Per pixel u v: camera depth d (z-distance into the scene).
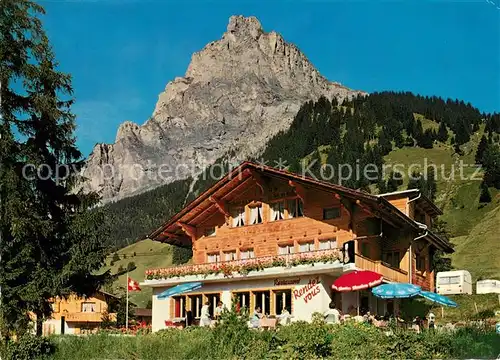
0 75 30.36
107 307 71.38
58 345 24.05
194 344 22.05
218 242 41.53
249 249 40.19
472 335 22.25
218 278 38.41
